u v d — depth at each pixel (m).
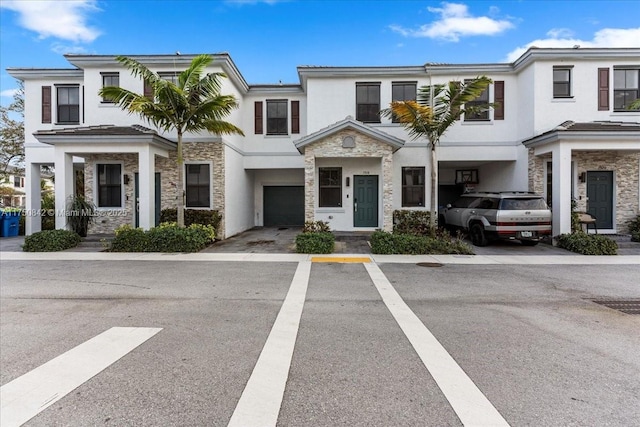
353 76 13.86
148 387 2.98
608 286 6.50
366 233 12.86
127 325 4.46
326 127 12.66
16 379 3.11
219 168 12.77
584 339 4.06
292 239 12.70
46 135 10.96
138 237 10.16
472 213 11.62
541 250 10.48
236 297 5.77
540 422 2.54
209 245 11.34
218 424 2.50
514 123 13.73
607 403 2.79
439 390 2.96
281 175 17.38
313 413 2.64
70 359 3.50
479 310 5.11
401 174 13.91
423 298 5.74
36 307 5.21
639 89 12.61
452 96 10.10
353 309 5.15
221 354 3.63
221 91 12.51
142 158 11.11
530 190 12.82
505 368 3.35
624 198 12.63
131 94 9.71
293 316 4.83
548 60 12.49
